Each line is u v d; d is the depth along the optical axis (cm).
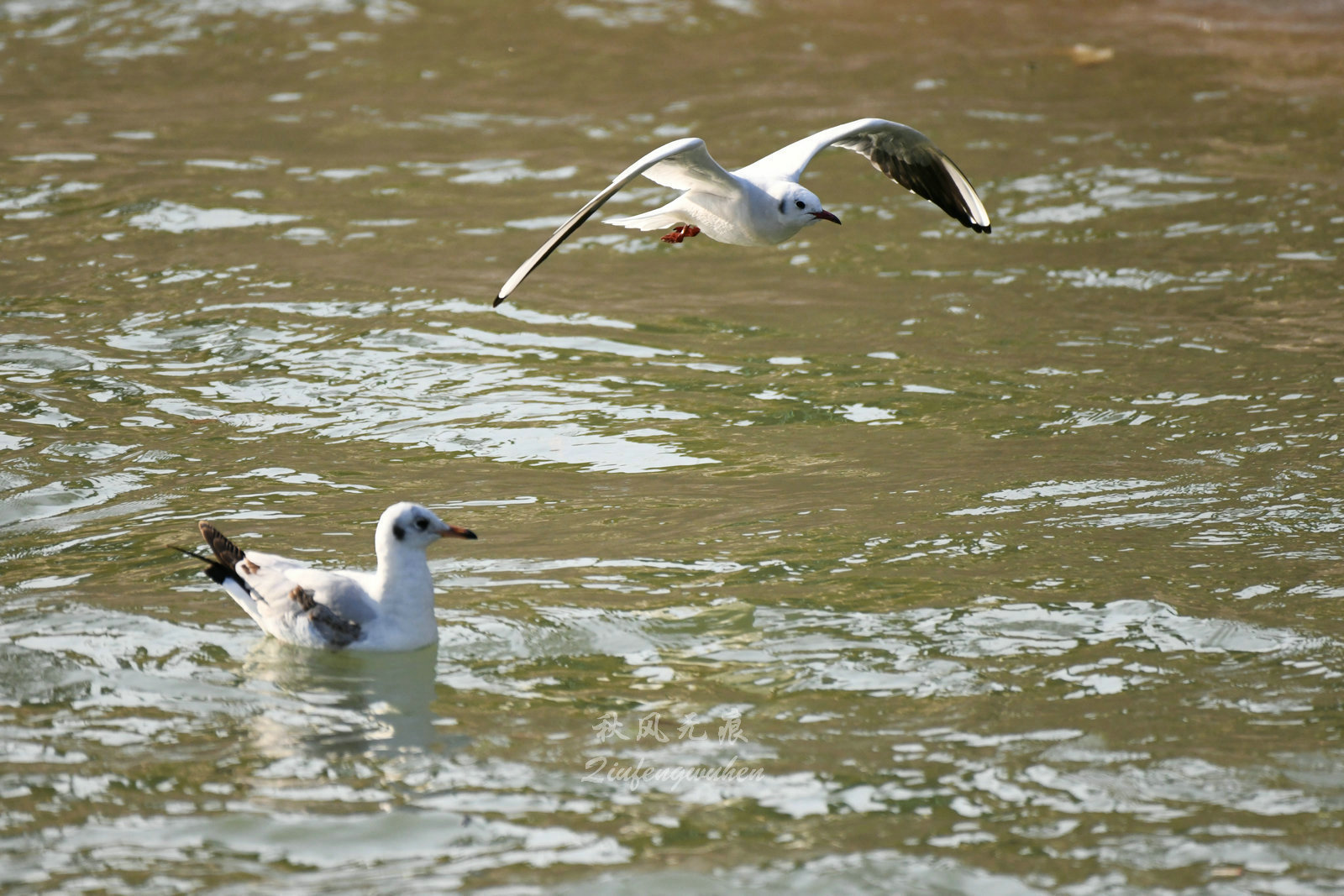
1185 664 992
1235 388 1584
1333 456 1388
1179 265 1986
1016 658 1004
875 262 2062
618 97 2750
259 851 781
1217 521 1242
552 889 748
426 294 1895
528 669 992
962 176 1381
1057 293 1916
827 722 920
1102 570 1145
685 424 1512
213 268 1964
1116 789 842
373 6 3350
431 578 1068
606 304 1895
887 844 789
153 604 1082
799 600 1096
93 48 3080
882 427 1502
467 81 2870
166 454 1403
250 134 2566
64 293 1858
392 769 863
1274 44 2945
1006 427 1495
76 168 2364
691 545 1201
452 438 1465
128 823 804
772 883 754
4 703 931
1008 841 792
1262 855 774
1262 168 2322
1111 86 2730
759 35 3120
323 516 1256
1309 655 1000
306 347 1711
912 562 1165
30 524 1232
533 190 2314
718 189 1232
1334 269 1944
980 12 3241
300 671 987
